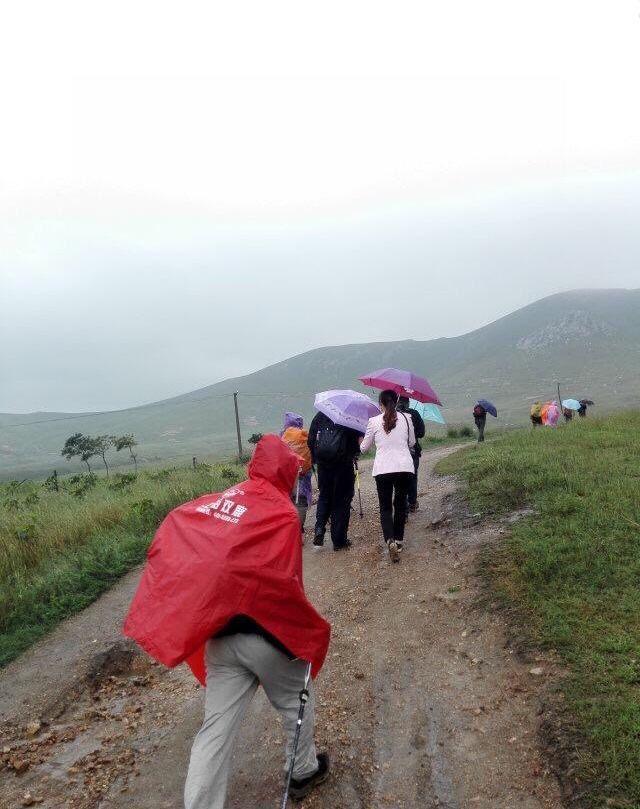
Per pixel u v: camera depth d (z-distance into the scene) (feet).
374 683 15.58
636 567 17.47
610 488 24.84
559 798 11.05
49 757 14.30
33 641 20.81
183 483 49.14
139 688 17.39
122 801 12.45
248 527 10.52
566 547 19.48
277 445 11.60
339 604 20.84
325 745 13.35
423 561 22.68
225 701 10.29
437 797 11.74
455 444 83.41
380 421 24.07
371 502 36.88
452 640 16.71
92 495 50.29
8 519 37.88
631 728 11.65
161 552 10.76
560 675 13.82
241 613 10.01
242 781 12.63
